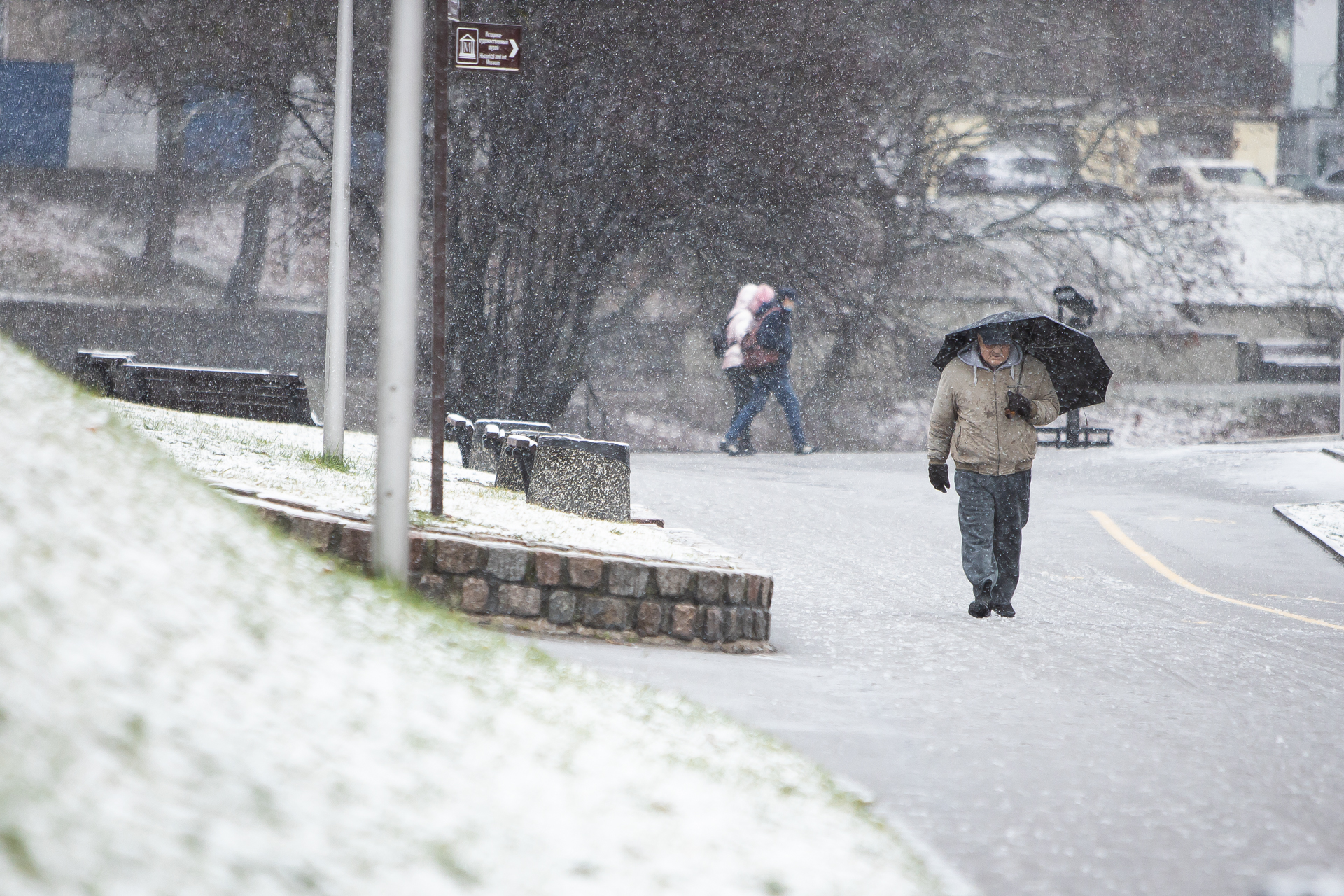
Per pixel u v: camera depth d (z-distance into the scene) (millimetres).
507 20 93750
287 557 16672
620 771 12602
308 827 8727
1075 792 16047
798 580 37969
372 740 10812
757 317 80875
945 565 43031
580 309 104125
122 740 8727
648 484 57500
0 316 131375
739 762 14766
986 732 19141
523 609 25016
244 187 133625
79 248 144625
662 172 99312
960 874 12539
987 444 31953
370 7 102125
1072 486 64062
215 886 7473
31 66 146750
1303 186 166125
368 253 107375
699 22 97500
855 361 116312
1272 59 166875
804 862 11266
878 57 111938
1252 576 45281
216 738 9461
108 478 15000
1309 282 148625
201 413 59969
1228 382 139875
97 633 10250
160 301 138125
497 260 105125
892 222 113625
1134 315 133750
